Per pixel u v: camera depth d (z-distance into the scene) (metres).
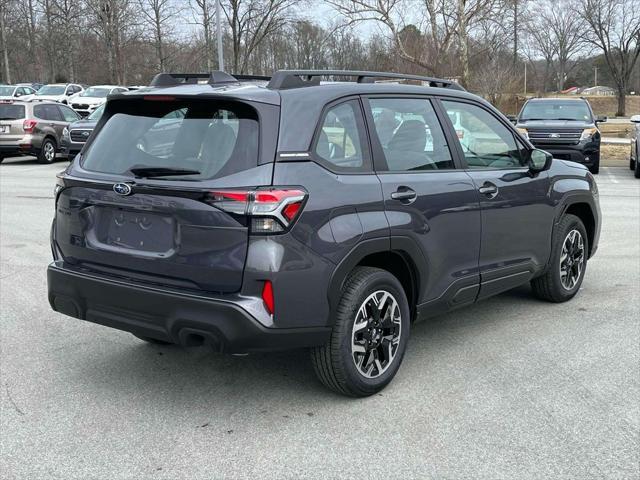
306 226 3.63
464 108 5.02
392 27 26.27
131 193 3.80
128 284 3.80
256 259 3.51
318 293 3.70
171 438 3.68
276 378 4.46
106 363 4.73
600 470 3.33
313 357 3.96
